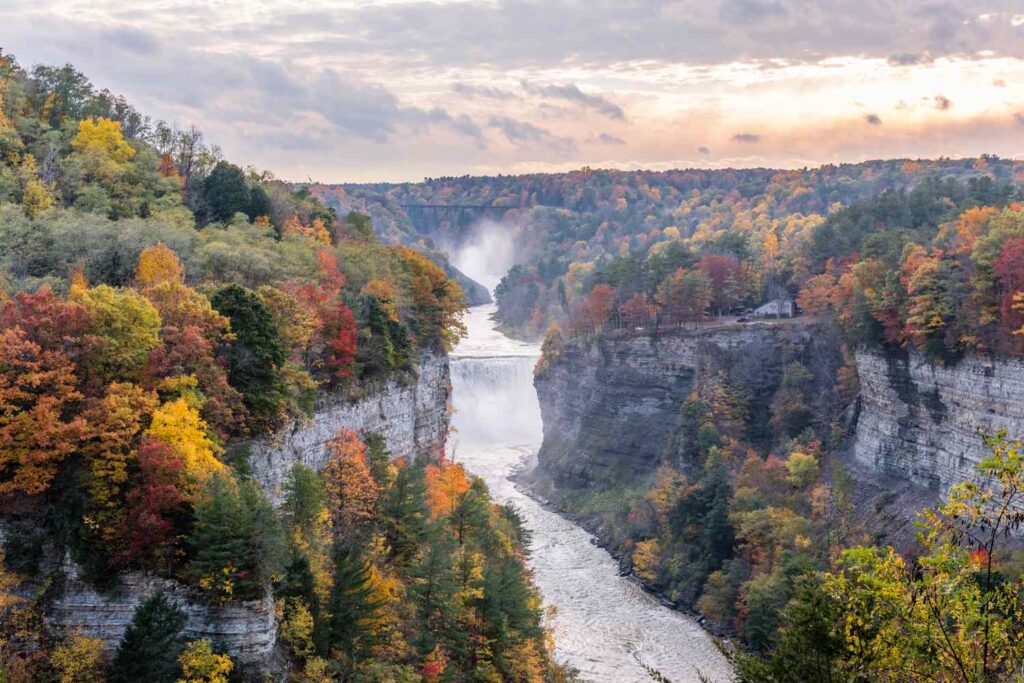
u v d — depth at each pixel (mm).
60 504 53906
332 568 65250
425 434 112875
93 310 60156
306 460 77812
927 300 111375
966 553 30141
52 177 100312
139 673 48750
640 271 191875
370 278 109125
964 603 29703
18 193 94625
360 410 89000
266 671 53031
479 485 116250
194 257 88000
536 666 75812
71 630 52812
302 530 66062
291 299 79375
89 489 54000
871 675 33438
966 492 30734
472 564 74000
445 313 122375
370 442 86125
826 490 119312
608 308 183250
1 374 55125
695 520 123625
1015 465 29891
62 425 54031
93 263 83438
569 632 105875
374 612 62750
